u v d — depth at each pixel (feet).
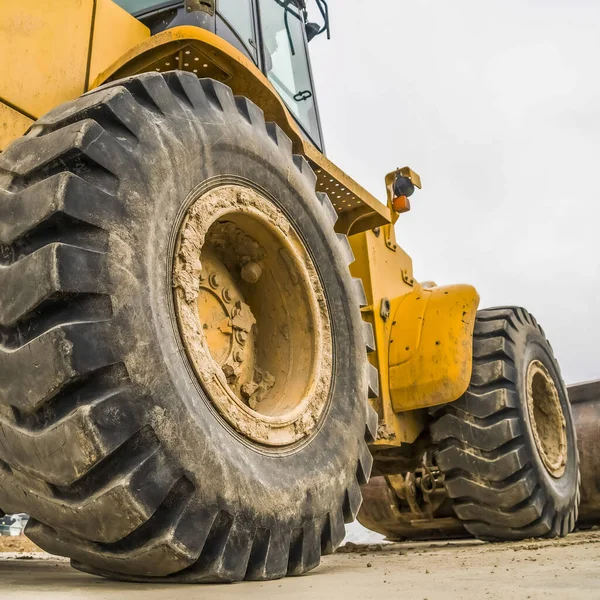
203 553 5.90
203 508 5.77
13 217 5.69
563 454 15.30
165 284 6.20
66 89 8.53
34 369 5.22
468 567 7.50
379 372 12.87
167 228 6.36
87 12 9.11
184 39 7.93
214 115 7.52
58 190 5.51
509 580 5.81
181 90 7.30
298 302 8.64
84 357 5.21
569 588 5.08
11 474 5.82
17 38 8.07
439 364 12.67
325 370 8.42
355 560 9.66
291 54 14.29
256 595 5.12
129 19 9.90
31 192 5.65
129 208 5.91
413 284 15.37
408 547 14.92
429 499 17.10
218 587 5.78
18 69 7.98
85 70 8.86
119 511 5.27
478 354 13.62
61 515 5.56
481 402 13.14
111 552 5.68
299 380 8.30
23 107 7.93
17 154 6.18
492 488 12.98
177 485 5.63
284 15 14.26
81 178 5.70
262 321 8.78
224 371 8.00
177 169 6.64
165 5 10.45
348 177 11.94
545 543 12.28
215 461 5.95
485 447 12.92
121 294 5.57
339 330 8.95
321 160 11.00
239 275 8.79
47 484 5.49
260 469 6.60
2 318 5.49
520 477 12.94
